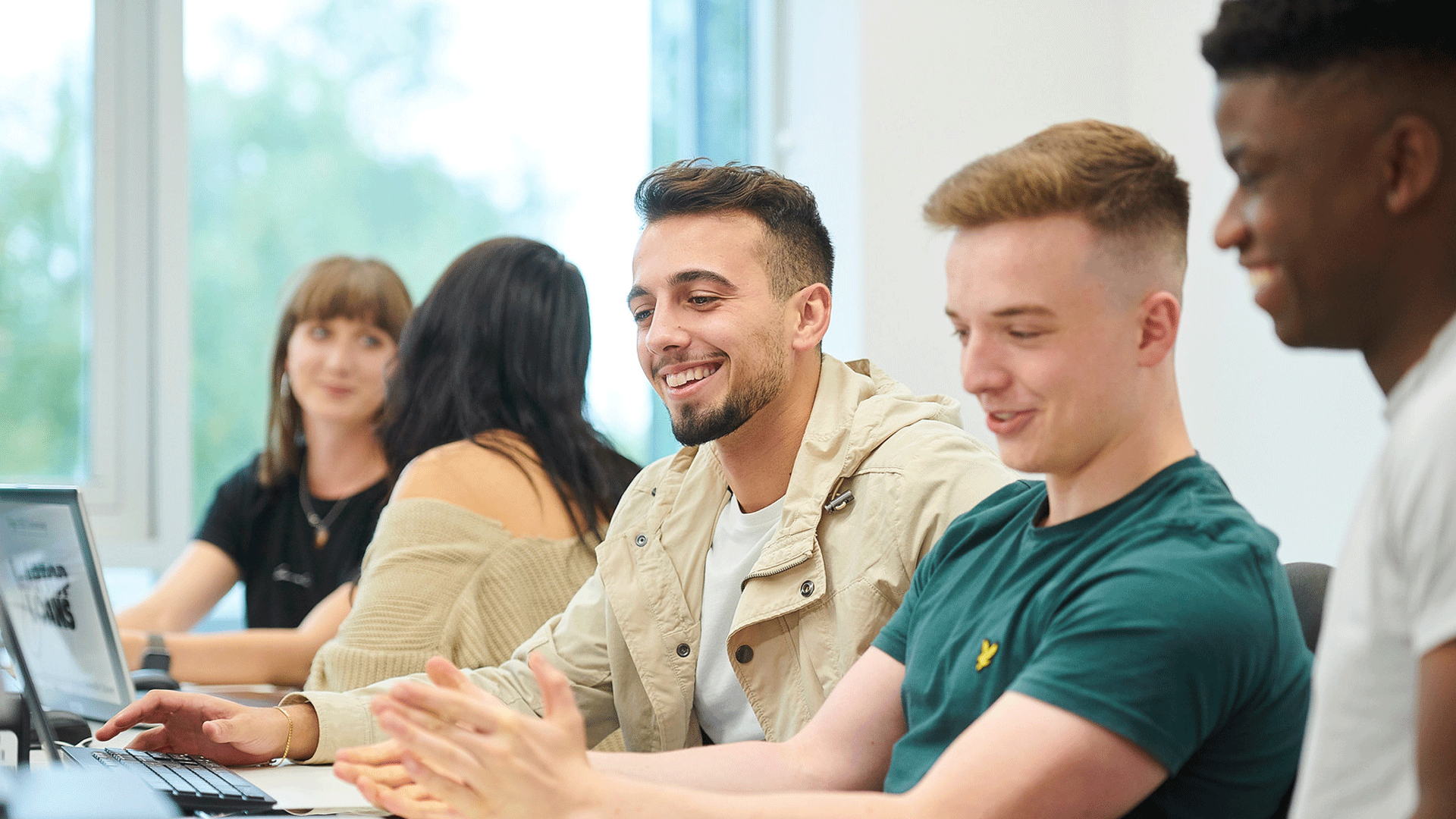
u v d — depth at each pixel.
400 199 4.36
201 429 4.15
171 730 1.86
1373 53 0.97
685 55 4.60
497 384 2.61
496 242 2.71
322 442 3.62
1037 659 1.21
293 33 4.24
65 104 3.99
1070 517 1.32
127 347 4.05
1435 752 0.90
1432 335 0.99
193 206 4.13
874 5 4.08
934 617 1.43
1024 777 1.12
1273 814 1.28
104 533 3.99
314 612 3.22
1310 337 1.04
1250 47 1.03
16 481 3.93
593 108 4.52
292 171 4.25
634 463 2.70
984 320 1.26
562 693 1.20
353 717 1.89
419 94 4.37
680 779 1.50
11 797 1.00
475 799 1.19
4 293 3.93
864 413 1.87
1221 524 1.21
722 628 1.94
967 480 1.72
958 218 1.29
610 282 4.53
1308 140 1.00
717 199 1.88
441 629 2.32
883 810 1.16
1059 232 1.23
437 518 2.38
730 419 1.86
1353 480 3.56
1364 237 0.99
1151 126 4.27
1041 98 4.26
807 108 4.34
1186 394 4.08
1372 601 0.97
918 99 4.12
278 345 3.63
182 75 4.07
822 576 1.78
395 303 3.61
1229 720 1.19
